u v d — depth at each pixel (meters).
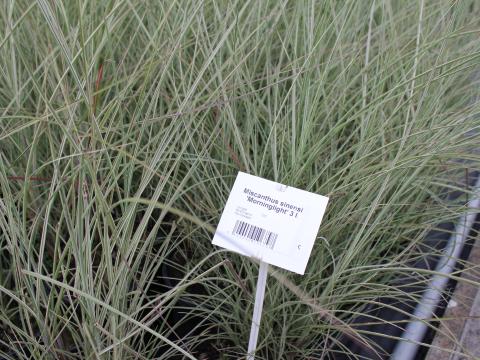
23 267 0.69
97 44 0.74
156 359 0.63
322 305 0.65
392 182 0.72
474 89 0.93
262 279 0.51
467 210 0.80
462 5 0.91
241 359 0.68
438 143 0.70
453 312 0.78
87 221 0.56
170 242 0.84
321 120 0.86
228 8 0.75
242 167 0.75
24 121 0.74
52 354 0.62
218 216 0.72
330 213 0.75
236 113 0.83
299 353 0.69
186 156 0.79
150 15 0.86
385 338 0.69
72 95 0.74
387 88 0.94
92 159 0.56
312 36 0.77
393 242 0.75
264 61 0.98
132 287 0.74
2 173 0.60
